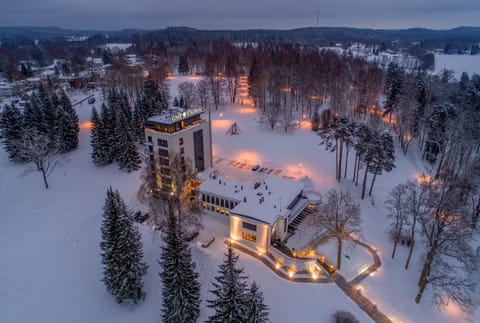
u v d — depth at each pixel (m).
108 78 120.19
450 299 36.81
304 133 84.25
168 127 52.06
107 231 34.53
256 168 63.91
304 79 101.62
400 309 35.56
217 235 47.03
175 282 30.69
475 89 105.56
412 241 40.34
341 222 39.84
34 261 42.69
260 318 27.41
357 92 102.06
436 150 73.81
